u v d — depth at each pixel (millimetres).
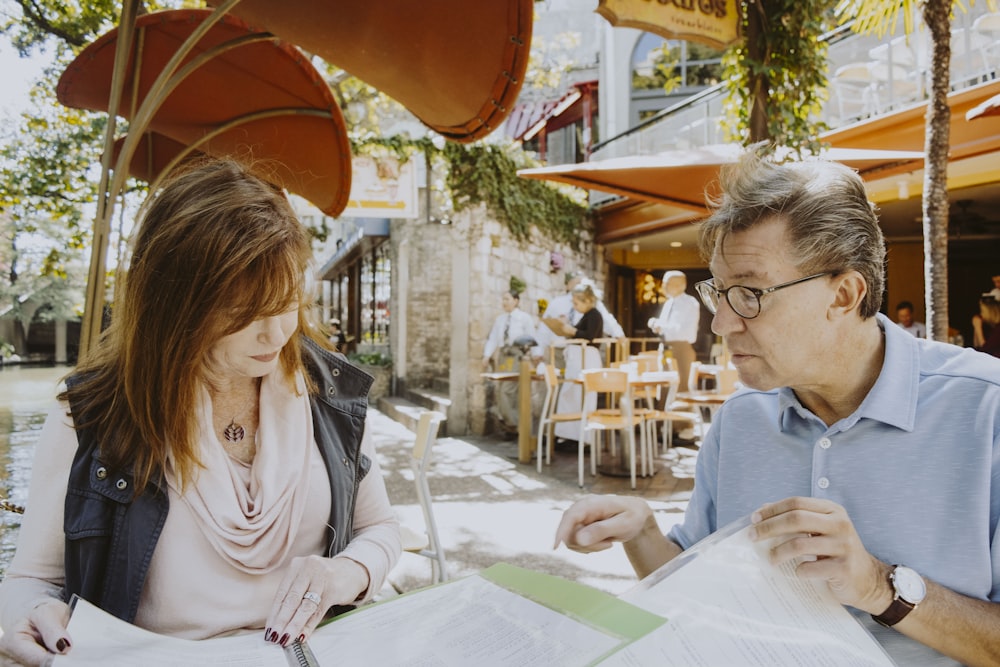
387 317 14391
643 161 5738
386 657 897
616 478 6355
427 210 9242
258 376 1199
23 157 6613
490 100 2498
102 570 1143
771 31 4445
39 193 6684
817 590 950
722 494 1370
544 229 10578
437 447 8016
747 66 4477
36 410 11430
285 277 1120
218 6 2389
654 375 6293
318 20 2361
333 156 3477
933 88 4473
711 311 1254
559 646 846
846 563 913
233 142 3514
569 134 18281
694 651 811
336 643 960
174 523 1159
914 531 1105
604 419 6191
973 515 1069
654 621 852
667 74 15234
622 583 3627
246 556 1162
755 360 1156
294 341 1311
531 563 3959
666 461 7219
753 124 4602
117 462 1143
